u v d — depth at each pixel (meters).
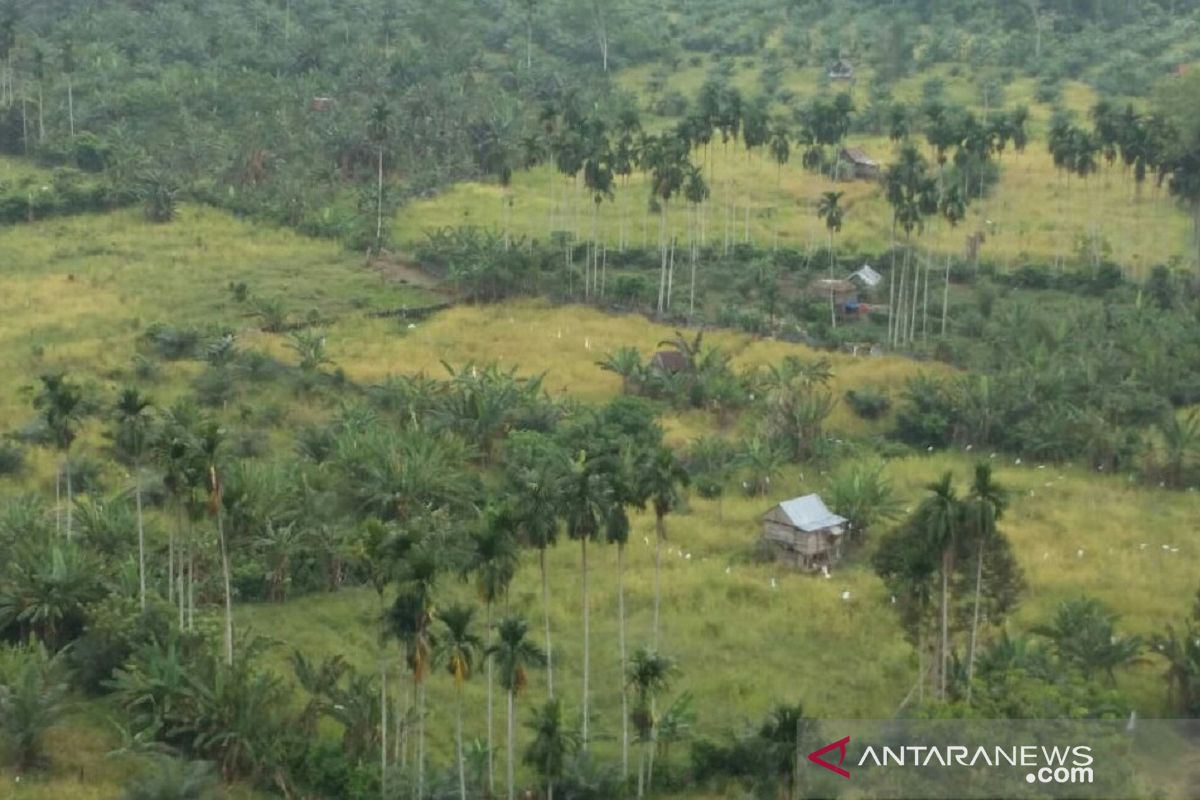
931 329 128.50
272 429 101.81
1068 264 142.00
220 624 74.19
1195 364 115.62
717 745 64.81
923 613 71.00
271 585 81.19
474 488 89.56
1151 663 73.00
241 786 63.59
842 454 102.50
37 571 73.94
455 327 124.88
